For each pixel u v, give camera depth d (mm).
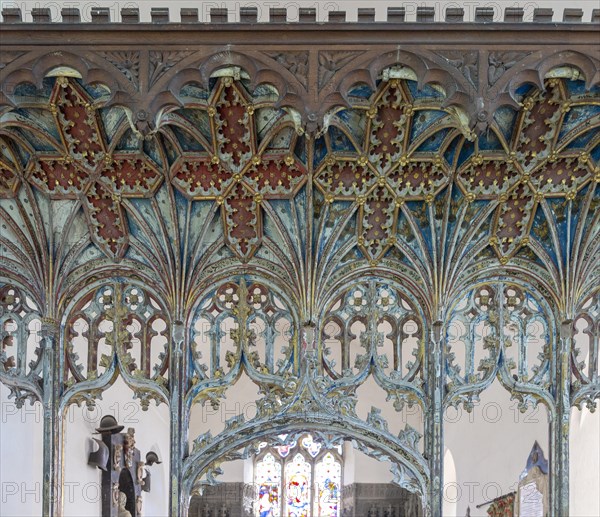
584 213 5512
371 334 5590
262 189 5496
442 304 5555
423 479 5422
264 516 20969
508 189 5465
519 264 5633
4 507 7539
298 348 5551
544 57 4840
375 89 4855
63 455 5566
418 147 5375
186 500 5449
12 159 5453
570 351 5566
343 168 5445
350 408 5516
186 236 5578
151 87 4816
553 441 5527
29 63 4848
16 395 5574
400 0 6996
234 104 5195
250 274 5652
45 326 5582
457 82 4801
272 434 5523
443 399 5512
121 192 5527
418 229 5578
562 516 5438
